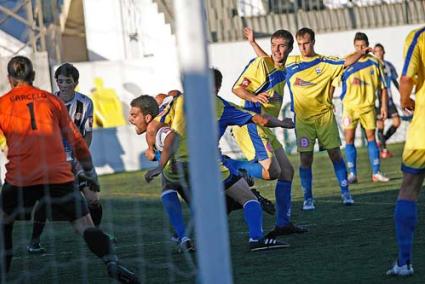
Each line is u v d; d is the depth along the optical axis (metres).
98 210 17.48
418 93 12.63
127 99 35.41
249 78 18.30
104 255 13.09
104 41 36.69
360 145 38.16
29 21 35.00
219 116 16.02
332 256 14.59
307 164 21.22
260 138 17.80
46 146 13.30
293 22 38.25
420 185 12.60
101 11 36.66
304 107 21.05
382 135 32.94
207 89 9.04
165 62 35.62
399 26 37.66
